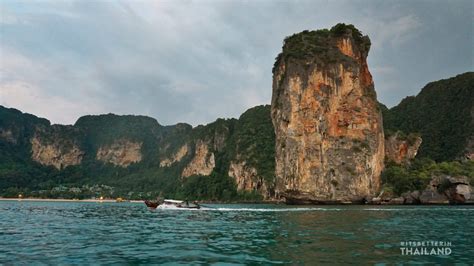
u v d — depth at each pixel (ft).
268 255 58.54
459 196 304.71
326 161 326.65
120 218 146.61
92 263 53.62
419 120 532.73
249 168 584.81
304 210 208.03
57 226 112.37
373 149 333.21
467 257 56.70
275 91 378.73
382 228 99.45
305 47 347.97
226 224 115.34
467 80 520.83
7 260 56.18
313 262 52.80
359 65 356.59
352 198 319.88
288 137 336.90
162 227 106.93
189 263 53.01
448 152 461.78
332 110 334.03
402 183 323.37
